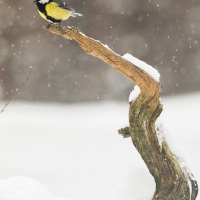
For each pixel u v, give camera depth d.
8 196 5.00
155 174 5.18
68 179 9.97
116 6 26.00
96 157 12.09
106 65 25.77
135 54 26.28
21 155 12.68
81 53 25.70
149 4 26.30
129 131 5.27
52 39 25.59
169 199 5.14
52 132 15.95
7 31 25.36
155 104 5.10
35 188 5.20
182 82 26.33
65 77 25.56
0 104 23.41
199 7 26.38
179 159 5.20
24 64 25.45
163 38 26.42
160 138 5.18
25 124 17.41
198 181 8.77
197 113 18.47
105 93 25.64
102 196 8.61
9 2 25.30
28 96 25.09
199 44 26.39
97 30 25.92
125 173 5.27
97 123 17.91
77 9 25.72
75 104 25.11
